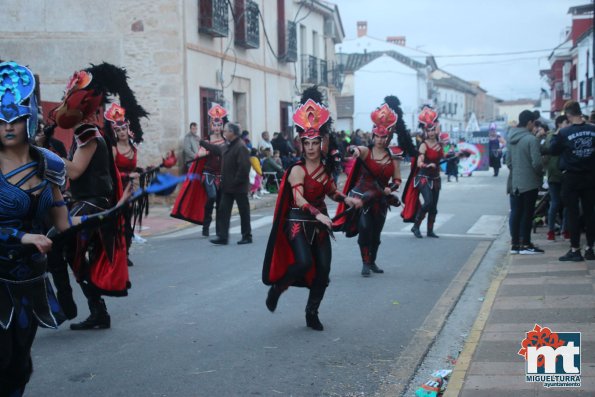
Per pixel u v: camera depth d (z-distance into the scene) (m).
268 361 5.71
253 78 24.12
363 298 7.92
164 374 5.39
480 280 9.01
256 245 11.68
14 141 3.81
